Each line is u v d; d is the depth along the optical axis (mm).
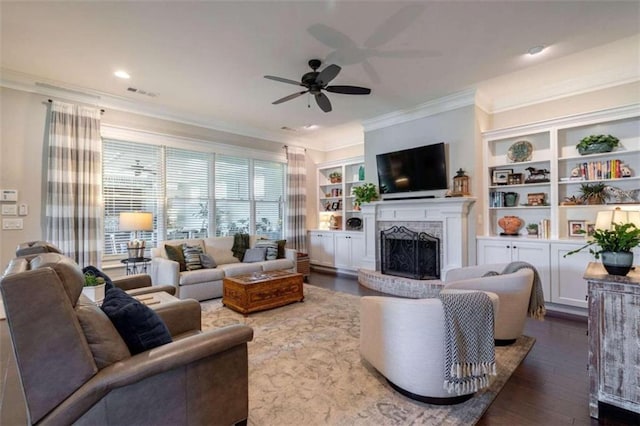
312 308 4059
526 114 4461
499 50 3289
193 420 1518
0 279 1225
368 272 5309
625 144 3809
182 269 4453
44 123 3998
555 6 2584
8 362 2564
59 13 2619
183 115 5270
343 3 2520
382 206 5414
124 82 4027
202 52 3283
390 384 2221
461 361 1896
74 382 1259
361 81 4035
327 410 1949
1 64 3545
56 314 1258
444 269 4586
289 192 6781
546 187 4367
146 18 2699
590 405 1914
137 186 4852
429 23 2803
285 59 3439
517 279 2793
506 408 1982
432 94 4508
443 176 4680
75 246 4102
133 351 1530
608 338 1886
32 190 3918
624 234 1992
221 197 5867
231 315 3783
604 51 3352
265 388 2199
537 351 2805
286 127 6172
